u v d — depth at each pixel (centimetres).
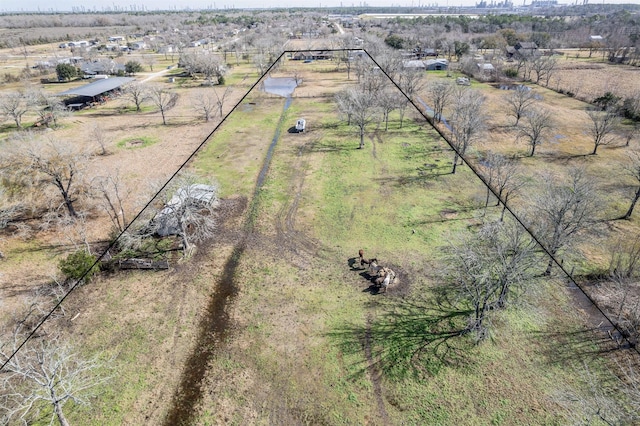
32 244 2672
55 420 1574
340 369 1788
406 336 1942
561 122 5012
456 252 2050
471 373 1734
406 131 5031
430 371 1752
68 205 2945
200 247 2697
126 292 2275
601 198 2883
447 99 5544
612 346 1838
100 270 2416
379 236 2780
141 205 3105
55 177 2817
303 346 1917
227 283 2359
